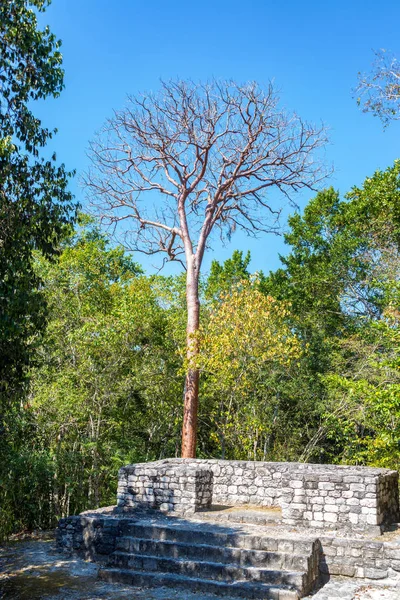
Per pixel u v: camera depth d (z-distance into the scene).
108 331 18.94
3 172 9.61
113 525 11.41
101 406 20.42
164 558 10.09
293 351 18.86
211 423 23.19
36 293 10.14
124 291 22.27
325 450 23.05
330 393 21.16
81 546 11.69
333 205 28.28
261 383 21.42
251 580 9.28
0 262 9.64
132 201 22.30
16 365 10.30
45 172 10.22
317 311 26.44
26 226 9.88
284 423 22.88
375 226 21.78
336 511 10.77
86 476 20.69
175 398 22.73
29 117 10.11
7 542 13.27
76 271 21.33
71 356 20.50
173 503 12.50
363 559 9.65
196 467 14.10
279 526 10.99
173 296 23.91
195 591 9.28
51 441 19.50
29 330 10.57
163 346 22.14
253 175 21.44
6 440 14.41
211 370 18.31
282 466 13.47
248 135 20.77
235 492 13.77
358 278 25.16
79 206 10.65
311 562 9.42
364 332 23.67
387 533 10.45
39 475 18.31
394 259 19.78
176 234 21.84
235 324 18.28
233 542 10.20
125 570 10.07
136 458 21.34
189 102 20.39
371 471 11.53
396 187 19.45
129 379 20.78
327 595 8.74
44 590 9.42
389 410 14.41
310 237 27.91
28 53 9.99
